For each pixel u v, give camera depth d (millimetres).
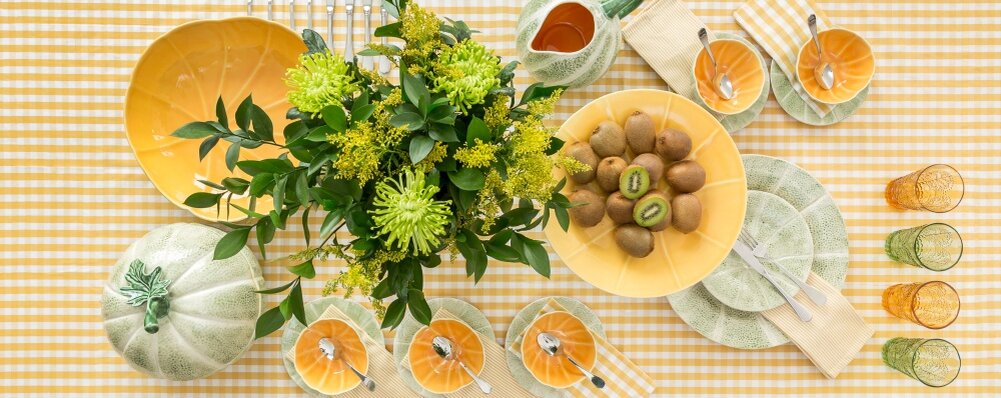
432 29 1429
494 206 1449
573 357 1864
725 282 1877
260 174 1453
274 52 1844
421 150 1383
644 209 1715
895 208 1935
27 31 1916
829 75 1855
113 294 1768
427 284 1926
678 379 1939
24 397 1931
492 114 1438
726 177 1780
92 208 1929
